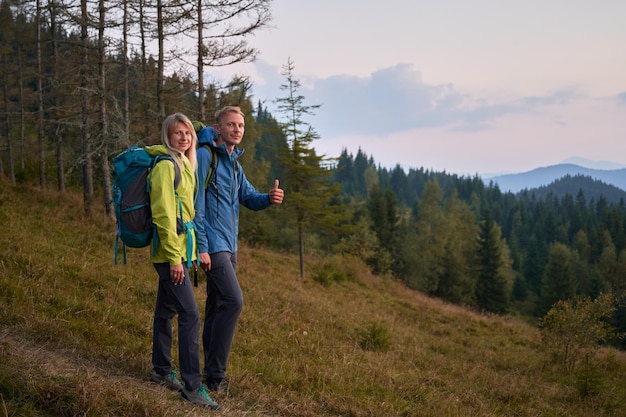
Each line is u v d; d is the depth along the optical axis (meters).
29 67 19.95
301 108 16.30
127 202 3.27
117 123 13.39
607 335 11.21
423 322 14.56
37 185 19.56
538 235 106.75
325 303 12.48
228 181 3.82
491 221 56.62
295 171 16.75
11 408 2.63
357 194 98.94
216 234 3.74
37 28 17.53
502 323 16.34
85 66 12.90
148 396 3.17
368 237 37.12
